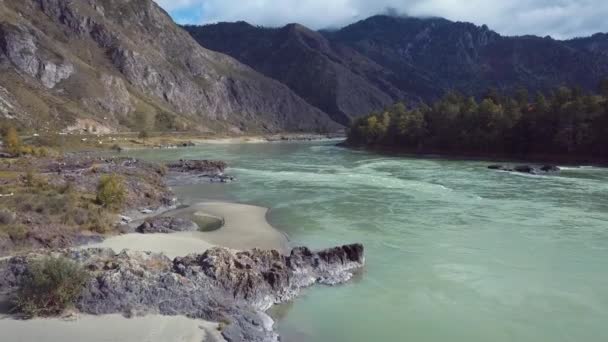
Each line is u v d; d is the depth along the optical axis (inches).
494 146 4510.3
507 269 1155.9
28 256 990.4
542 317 903.7
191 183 2682.1
